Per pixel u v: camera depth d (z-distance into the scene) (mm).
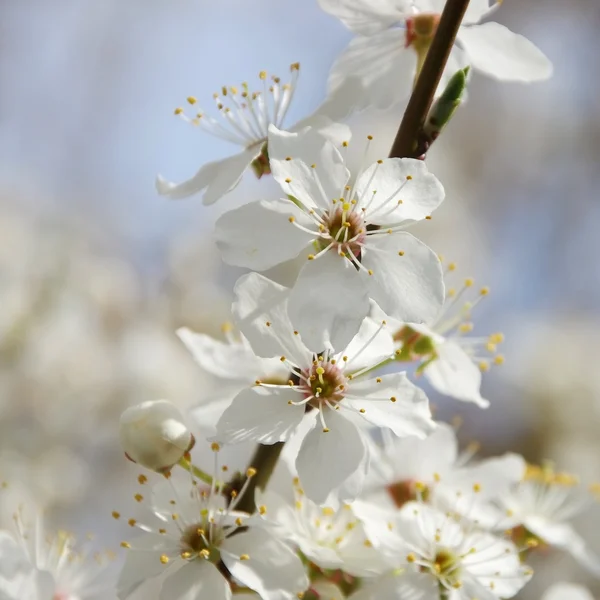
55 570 203
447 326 205
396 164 181
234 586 186
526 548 200
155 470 186
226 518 185
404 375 183
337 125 187
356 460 180
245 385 200
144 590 204
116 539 329
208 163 193
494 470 204
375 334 184
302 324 176
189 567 183
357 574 187
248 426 180
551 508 220
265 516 187
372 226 183
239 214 180
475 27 196
